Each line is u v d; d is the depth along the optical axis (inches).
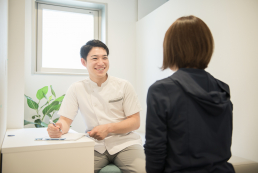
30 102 116.0
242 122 77.5
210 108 29.7
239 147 78.6
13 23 80.0
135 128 65.2
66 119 66.2
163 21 122.9
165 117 30.0
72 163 49.5
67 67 143.0
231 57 82.0
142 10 152.9
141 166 54.8
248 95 75.1
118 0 148.1
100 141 63.1
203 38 31.9
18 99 80.1
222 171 29.6
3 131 56.4
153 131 30.0
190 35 31.8
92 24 149.5
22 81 80.7
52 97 133.2
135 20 152.4
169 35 33.2
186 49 31.9
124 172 58.1
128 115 66.2
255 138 72.3
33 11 129.9
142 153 59.6
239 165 66.0
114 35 147.0
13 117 79.0
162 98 30.2
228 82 83.6
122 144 62.2
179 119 29.6
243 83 77.0
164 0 157.2
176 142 29.9
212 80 32.7
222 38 86.4
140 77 146.7
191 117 29.6
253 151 72.9
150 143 29.9
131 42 151.5
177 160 29.3
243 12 77.1
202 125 29.9
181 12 109.0
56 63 140.8
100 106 65.9
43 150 47.3
